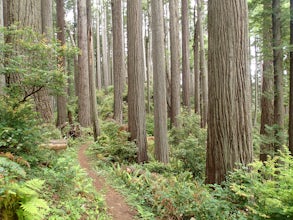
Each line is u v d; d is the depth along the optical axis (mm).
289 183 3926
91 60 13477
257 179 4598
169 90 20672
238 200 4660
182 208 5031
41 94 7535
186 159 10266
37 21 7387
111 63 41219
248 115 6070
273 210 3795
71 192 4969
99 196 5527
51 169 5242
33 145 5352
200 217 4621
